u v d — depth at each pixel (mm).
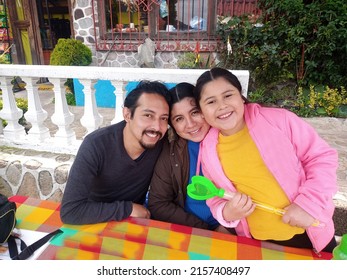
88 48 5578
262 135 1312
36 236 1328
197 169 1510
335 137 4047
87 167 1463
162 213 1570
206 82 1284
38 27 6676
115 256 1210
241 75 1954
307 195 1217
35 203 1579
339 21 5012
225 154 1380
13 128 2793
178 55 5723
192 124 1414
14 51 6891
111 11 5695
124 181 1604
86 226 1399
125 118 1446
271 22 5344
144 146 1437
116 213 1419
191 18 5734
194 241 1297
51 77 2424
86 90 2426
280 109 1393
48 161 2562
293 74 5516
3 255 1227
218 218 1335
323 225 1290
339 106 4973
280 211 1285
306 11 5090
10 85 2670
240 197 1264
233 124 1287
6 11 6730
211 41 5629
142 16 5832
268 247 1271
